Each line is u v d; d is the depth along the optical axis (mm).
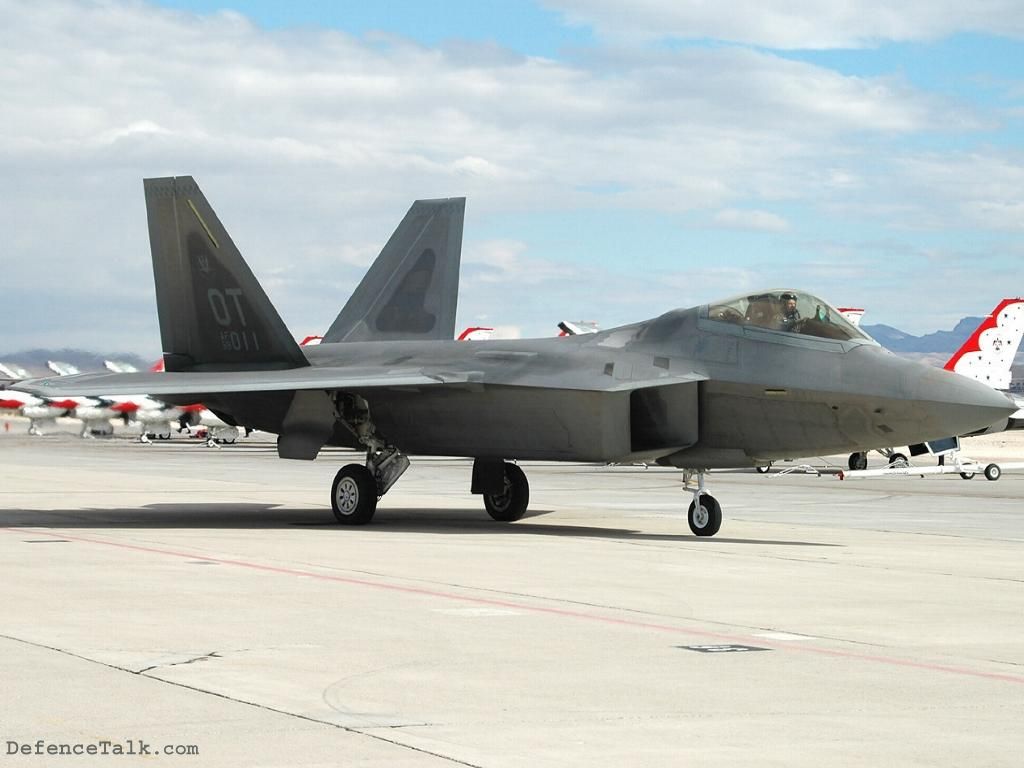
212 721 14242
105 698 15281
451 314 51688
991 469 90688
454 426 42281
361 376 40938
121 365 135125
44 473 75938
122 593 24312
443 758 12906
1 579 26344
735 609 23562
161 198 46938
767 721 14758
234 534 38125
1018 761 13250
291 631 20172
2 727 13867
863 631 21266
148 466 88562
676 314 41125
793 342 38875
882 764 13070
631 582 27391
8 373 128875
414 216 53312
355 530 40750
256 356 45656
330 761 12711
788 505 59562
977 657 18984
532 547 35281
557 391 39938
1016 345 113125
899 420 37219
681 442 39656
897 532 43969
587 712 15047
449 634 20172
